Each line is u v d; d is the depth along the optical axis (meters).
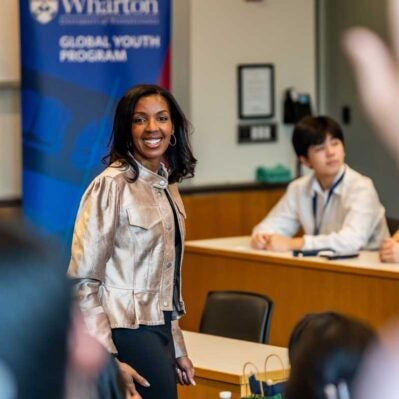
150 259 4.25
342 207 6.71
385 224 6.77
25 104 7.87
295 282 6.45
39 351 0.94
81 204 4.25
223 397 4.18
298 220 7.00
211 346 5.07
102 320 4.11
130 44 8.08
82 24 7.93
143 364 4.16
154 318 4.21
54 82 7.89
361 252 6.61
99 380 1.29
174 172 4.46
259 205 9.26
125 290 4.21
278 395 4.03
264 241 6.68
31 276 0.94
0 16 8.18
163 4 8.16
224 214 9.11
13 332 0.93
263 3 9.32
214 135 9.17
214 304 5.45
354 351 1.33
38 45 7.85
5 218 1.03
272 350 5.00
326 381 1.32
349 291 6.20
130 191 4.25
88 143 7.96
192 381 4.46
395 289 6.01
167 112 4.36
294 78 9.52
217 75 9.16
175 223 4.37
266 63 9.37
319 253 6.43
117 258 4.23
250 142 9.33
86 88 7.96
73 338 0.96
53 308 0.95
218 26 9.13
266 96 9.38
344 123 9.59
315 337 1.37
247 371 4.60
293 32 9.48
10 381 0.93
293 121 9.48
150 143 4.30
